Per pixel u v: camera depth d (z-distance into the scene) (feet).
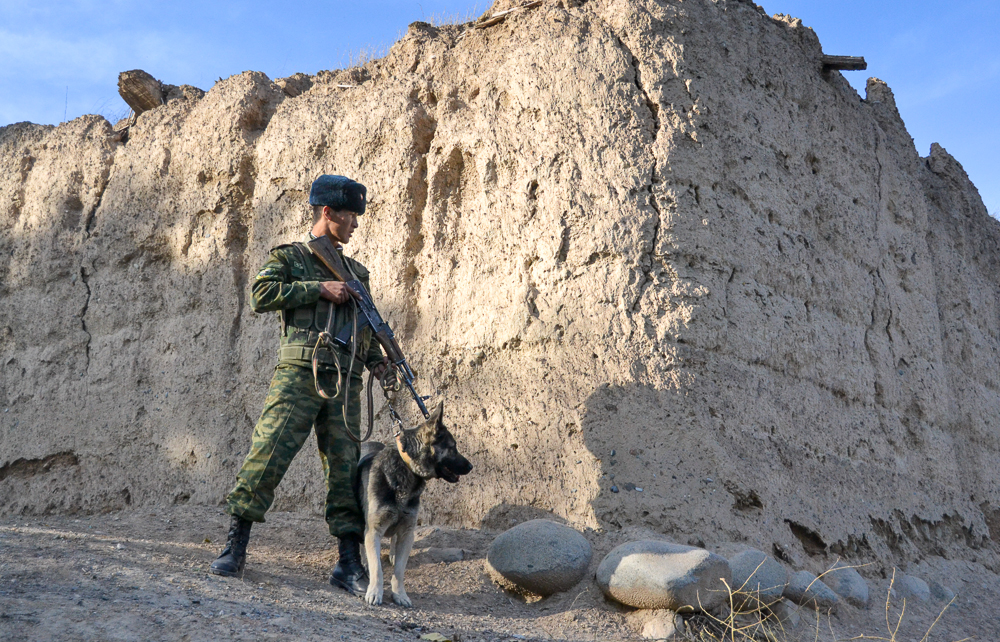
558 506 16.03
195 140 23.48
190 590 11.87
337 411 14.51
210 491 20.35
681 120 17.89
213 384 21.24
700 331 16.80
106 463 22.13
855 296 20.77
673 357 16.51
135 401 22.25
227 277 21.95
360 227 20.68
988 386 25.90
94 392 22.94
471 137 19.52
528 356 17.53
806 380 18.83
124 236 23.89
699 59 18.56
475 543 15.96
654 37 18.37
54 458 23.03
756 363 17.76
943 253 25.93
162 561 13.62
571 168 17.87
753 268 18.17
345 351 14.46
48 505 22.40
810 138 20.68
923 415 21.91
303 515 18.71
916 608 17.21
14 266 25.67
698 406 16.34
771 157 19.34
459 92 20.42
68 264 24.61
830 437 18.92
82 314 23.91
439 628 12.42
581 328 17.06
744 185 18.49
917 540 20.03
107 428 22.40
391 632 11.72
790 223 19.43
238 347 21.33
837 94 21.94
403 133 20.48
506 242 18.43
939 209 26.89
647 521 15.30
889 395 21.06
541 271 17.74
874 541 18.39
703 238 17.38
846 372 19.92
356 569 14.17
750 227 18.39
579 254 17.42
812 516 17.19
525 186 18.35
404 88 20.97
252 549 16.34
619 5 18.65
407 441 13.84
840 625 15.15
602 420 16.25
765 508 16.19
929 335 22.91
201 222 22.97
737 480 15.96
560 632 13.01
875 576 17.78
